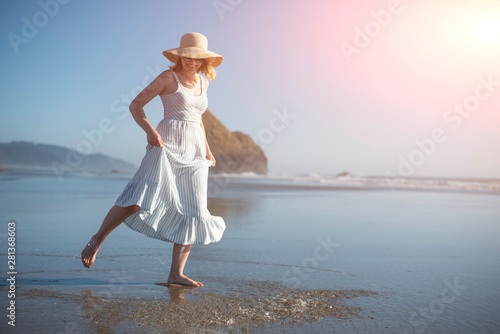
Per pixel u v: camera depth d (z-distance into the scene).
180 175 2.93
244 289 2.71
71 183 15.41
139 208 2.79
